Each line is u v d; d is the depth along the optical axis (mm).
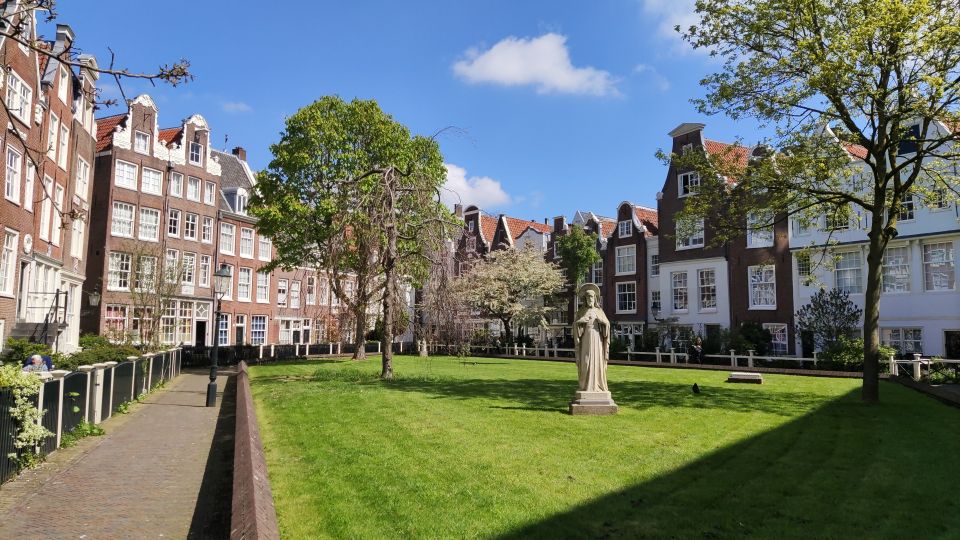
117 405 14453
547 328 45469
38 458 9297
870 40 14312
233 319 42562
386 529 5730
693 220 18547
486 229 59531
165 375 22922
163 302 30891
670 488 7047
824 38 15844
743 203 17578
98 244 34438
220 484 8336
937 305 28469
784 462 8297
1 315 20859
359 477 7480
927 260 29156
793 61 15820
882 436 10195
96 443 10945
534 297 46562
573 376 22688
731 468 7969
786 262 34250
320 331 41719
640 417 11961
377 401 14328
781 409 13445
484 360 36625
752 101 16578
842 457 8617
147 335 29906
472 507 6340
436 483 7199
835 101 15219
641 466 8023
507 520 5953
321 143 29859
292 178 30391
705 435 10156
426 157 32969
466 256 22469
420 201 19906
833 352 27188
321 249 23859
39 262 24547
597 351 12680
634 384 19500
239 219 43469
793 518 6086
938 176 17250
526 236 54531
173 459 9812
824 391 17562
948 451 9039
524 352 42438
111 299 34375
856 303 31094
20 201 22156
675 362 32719
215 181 41469
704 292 38438
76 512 7039
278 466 8094
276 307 46375
